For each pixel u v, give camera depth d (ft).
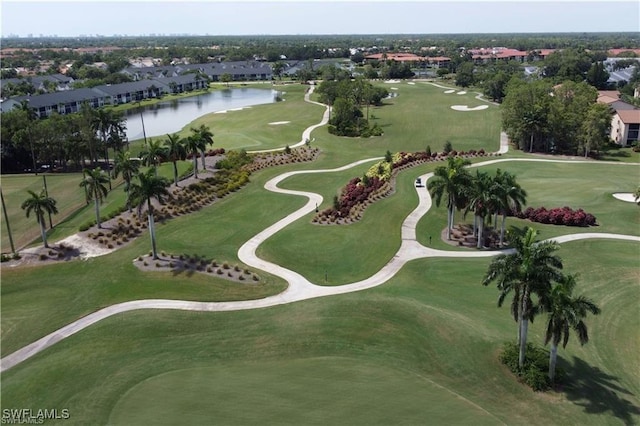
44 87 653.30
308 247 197.88
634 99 468.34
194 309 152.25
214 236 208.13
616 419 108.47
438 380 116.98
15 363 127.75
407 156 319.68
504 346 130.00
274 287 166.61
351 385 113.50
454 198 200.85
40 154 329.72
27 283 169.89
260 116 492.13
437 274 178.09
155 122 504.84
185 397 109.70
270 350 129.08
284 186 274.57
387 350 128.06
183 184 262.67
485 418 104.37
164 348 131.75
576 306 111.45
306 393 110.42
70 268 179.11
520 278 115.96
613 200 248.93
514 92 374.02
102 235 203.00
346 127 413.39
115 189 274.16
